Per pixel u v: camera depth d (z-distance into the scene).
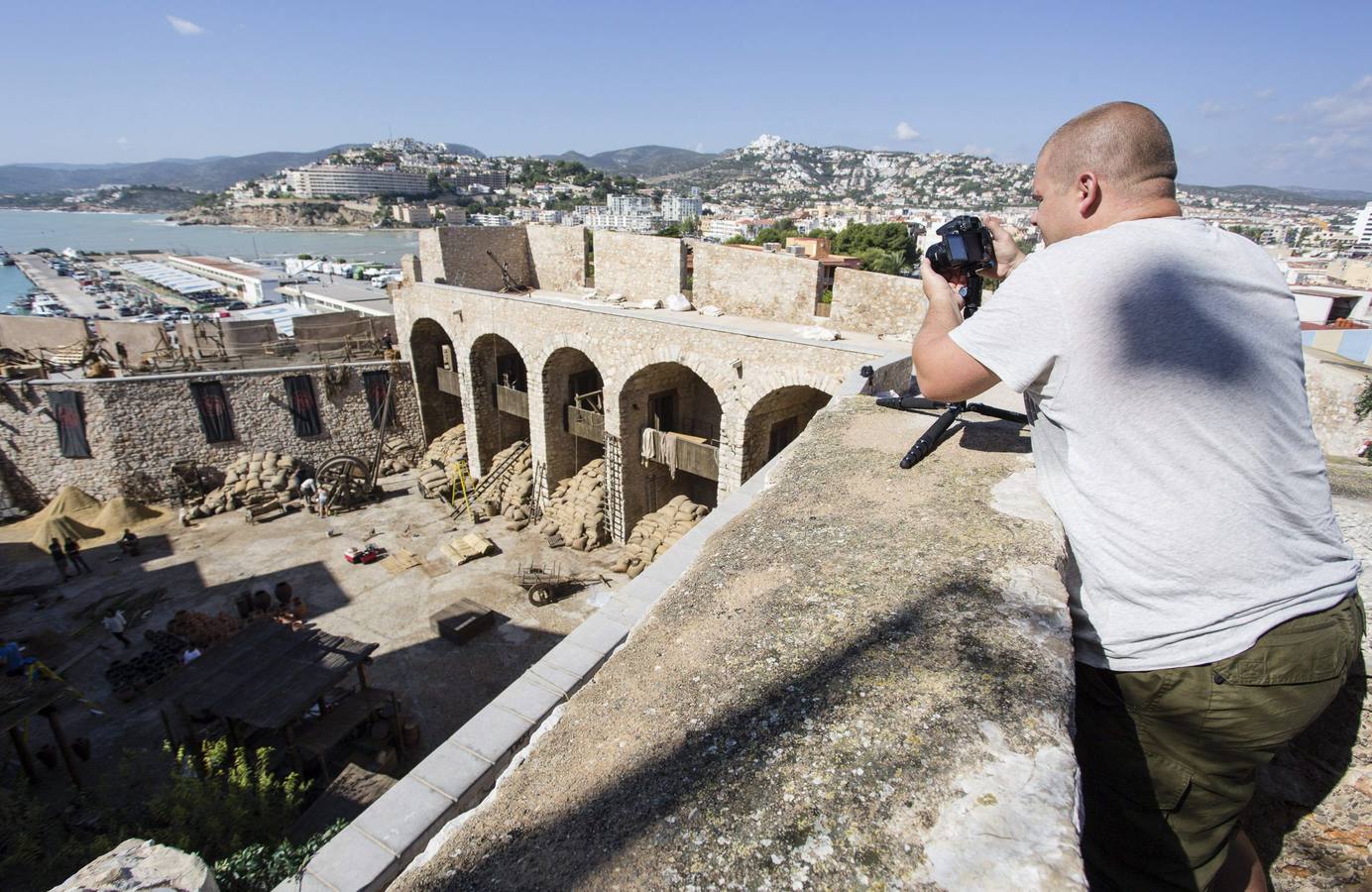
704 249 23.03
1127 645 2.26
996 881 1.54
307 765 13.89
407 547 24.64
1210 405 2.02
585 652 3.99
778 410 19.95
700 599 3.07
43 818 10.93
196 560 23.66
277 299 75.94
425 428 32.28
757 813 1.85
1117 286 2.14
